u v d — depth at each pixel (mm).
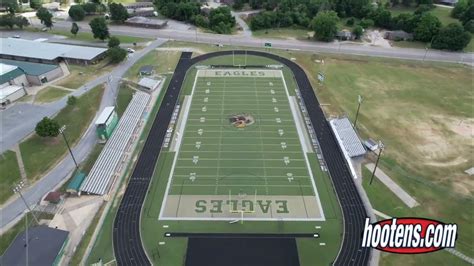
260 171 72188
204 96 98500
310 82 106438
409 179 70312
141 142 80750
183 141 80750
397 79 107750
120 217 62156
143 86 101875
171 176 70938
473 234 59281
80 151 77250
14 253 53219
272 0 165750
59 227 60125
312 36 141250
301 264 54469
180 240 58062
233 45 132250
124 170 72562
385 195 66750
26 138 79750
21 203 64562
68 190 65875
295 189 68000
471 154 76688
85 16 161250
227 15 149000
